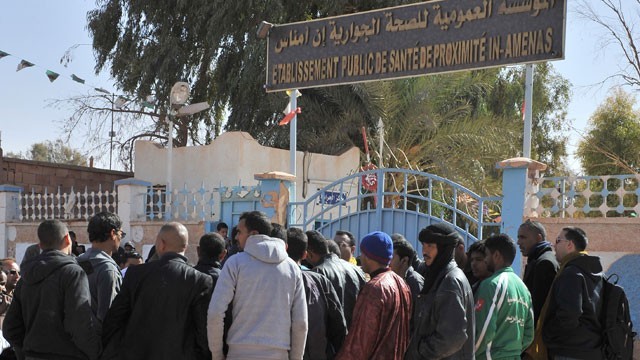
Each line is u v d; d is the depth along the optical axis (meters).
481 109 18.47
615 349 5.29
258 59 17.53
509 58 9.78
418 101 15.51
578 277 5.20
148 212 12.17
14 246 13.27
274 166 14.09
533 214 8.62
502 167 8.59
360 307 4.43
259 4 17.62
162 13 19.00
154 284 4.46
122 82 19.28
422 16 10.61
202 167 14.02
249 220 4.66
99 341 4.60
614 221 7.92
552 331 5.31
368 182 11.91
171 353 4.42
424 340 4.27
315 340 4.69
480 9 10.06
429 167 15.98
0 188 13.42
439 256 4.41
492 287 4.66
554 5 9.46
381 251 4.66
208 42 18.16
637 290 7.68
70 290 4.54
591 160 19.97
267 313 4.33
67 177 16.14
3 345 5.82
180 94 12.98
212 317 4.23
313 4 18.75
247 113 18.84
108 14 19.34
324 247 5.32
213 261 5.25
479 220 8.83
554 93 25.00
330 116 17.59
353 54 11.20
